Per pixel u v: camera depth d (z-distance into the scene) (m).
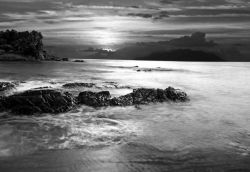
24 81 33.69
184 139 12.33
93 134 12.74
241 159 9.87
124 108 19.48
